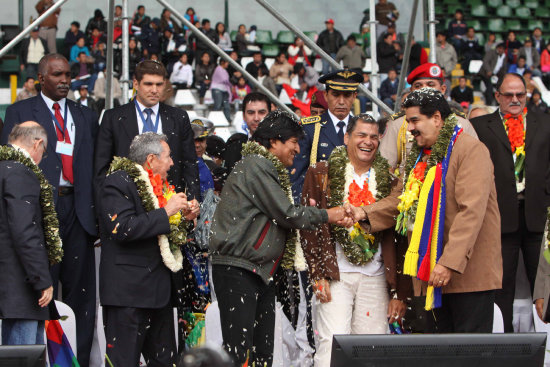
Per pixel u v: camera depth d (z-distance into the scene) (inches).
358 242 364.2
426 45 1469.0
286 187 349.7
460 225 325.4
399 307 373.1
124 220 356.8
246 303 337.7
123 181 364.2
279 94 1396.4
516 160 441.1
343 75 445.1
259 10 1614.2
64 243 419.8
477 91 1502.2
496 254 337.4
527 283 471.2
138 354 366.0
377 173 373.4
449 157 336.8
